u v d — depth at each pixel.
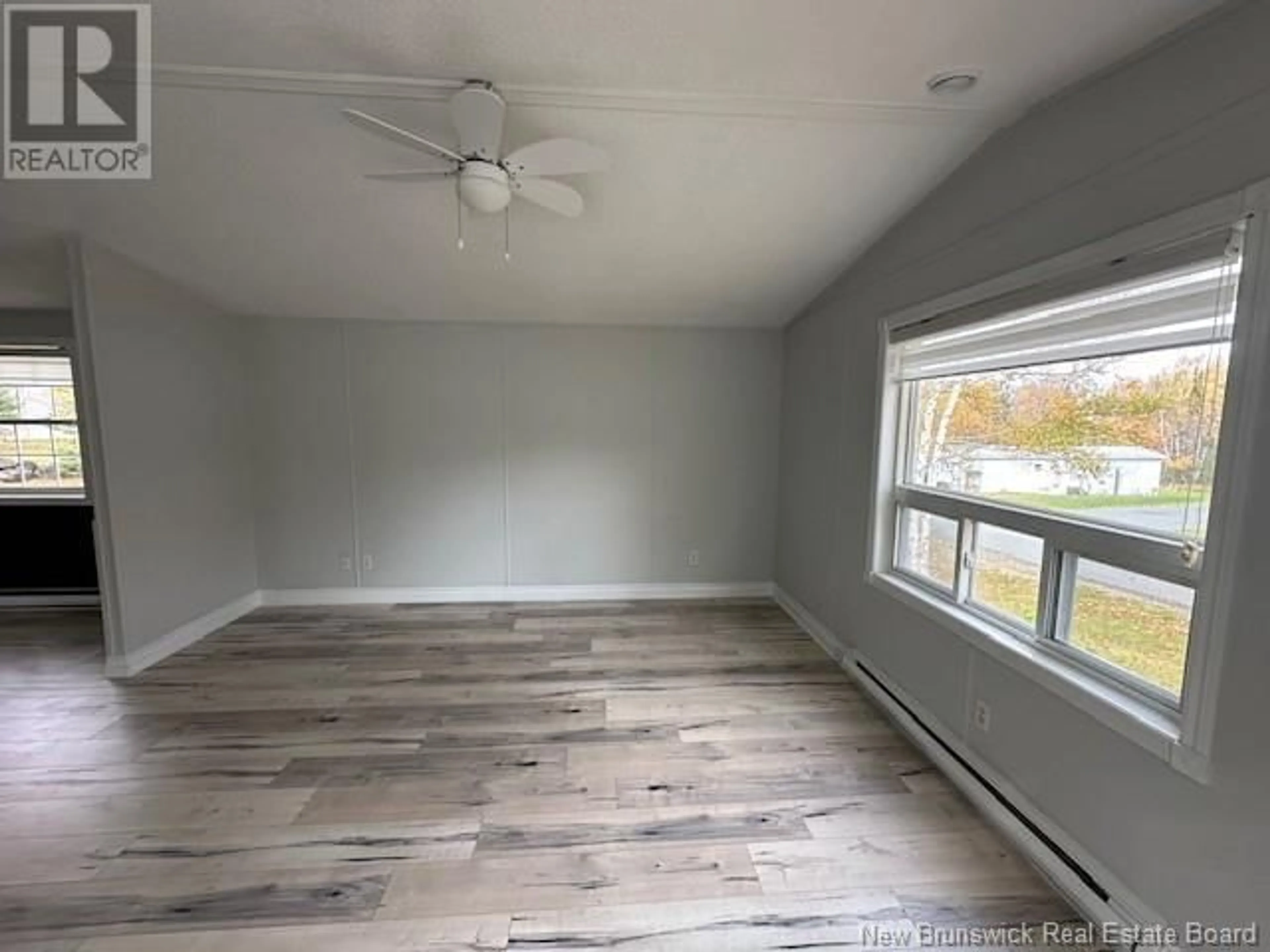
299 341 4.43
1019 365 2.17
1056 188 1.92
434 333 4.52
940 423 2.76
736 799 2.26
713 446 4.79
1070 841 1.82
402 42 1.84
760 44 1.81
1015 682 2.07
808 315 4.15
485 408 4.62
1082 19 1.55
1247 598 1.32
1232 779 1.35
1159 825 1.53
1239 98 1.34
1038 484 2.14
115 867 1.90
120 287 3.29
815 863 1.92
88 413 3.16
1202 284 1.48
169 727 2.78
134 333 3.39
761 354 4.73
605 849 1.99
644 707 3.00
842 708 3.00
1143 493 1.70
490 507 4.70
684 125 2.28
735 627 4.18
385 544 4.66
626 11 1.68
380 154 2.47
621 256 3.38
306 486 4.55
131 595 3.36
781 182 2.65
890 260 3.02
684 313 4.36
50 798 2.25
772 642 3.91
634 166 2.55
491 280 3.73
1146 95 1.59
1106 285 1.72
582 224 3.03
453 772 2.43
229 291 3.83
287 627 4.14
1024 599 2.21
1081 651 1.94
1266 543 1.28
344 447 4.55
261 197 2.78
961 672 2.39
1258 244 1.29
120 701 3.04
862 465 3.32
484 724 2.82
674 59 1.89
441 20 1.74
